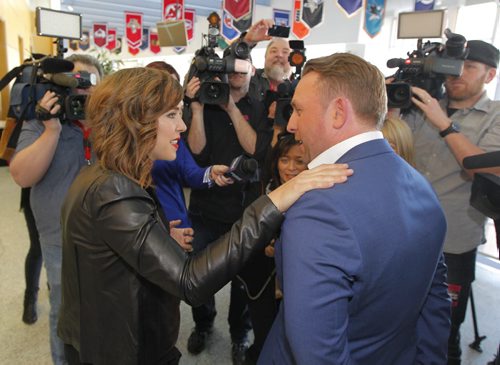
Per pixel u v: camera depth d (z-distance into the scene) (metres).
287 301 0.63
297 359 0.63
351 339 0.72
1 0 6.16
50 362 1.87
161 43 1.92
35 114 1.39
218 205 1.84
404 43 4.24
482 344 2.11
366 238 0.64
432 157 1.73
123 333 0.86
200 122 1.75
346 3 3.23
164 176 1.64
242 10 3.85
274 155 1.38
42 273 2.68
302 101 0.76
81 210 0.81
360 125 0.73
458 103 1.72
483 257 3.22
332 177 0.68
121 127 0.81
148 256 0.76
